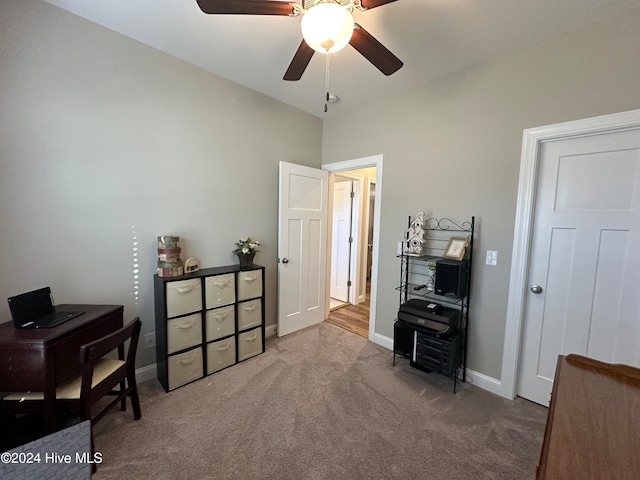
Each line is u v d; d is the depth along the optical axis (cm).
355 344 294
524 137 196
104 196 197
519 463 150
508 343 209
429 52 204
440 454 156
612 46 163
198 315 222
